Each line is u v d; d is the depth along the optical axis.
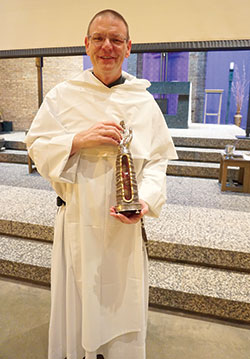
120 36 1.26
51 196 3.67
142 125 1.38
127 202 1.21
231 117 10.55
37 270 2.53
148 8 2.73
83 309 1.46
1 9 3.01
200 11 2.66
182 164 4.91
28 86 8.68
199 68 10.31
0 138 5.81
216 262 2.44
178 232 2.69
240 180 4.21
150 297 2.27
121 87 1.38
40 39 2.99
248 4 2.57
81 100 1.37
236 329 2.09
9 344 1.95
